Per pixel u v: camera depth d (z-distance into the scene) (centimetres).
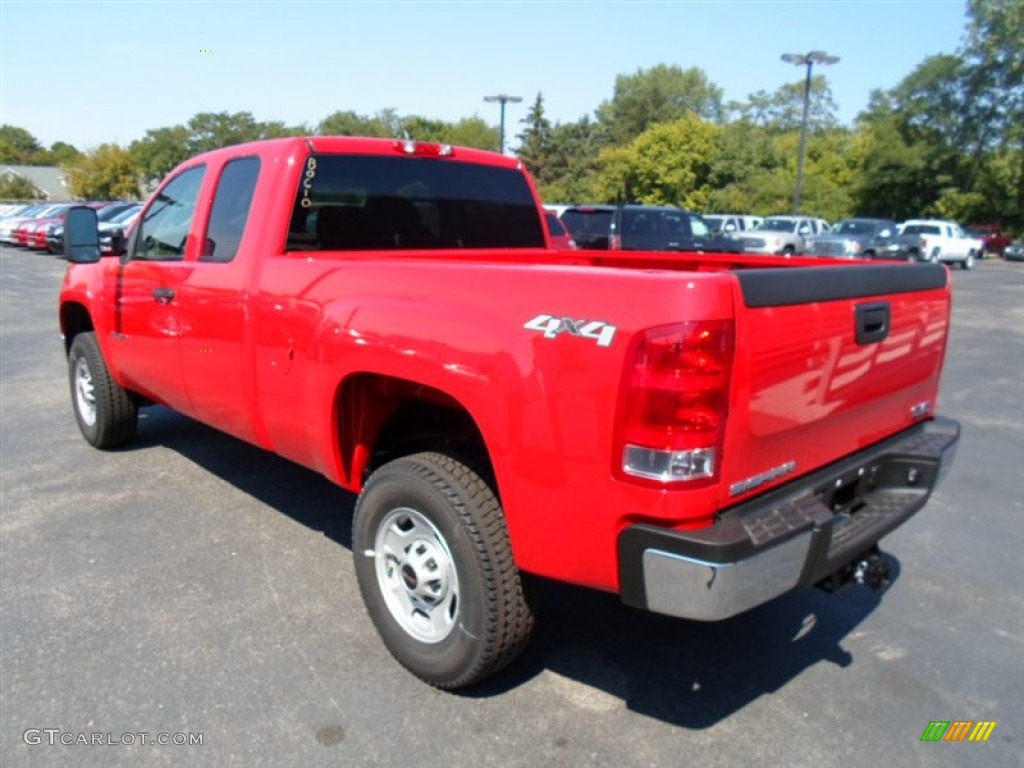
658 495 231
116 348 513
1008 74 4806
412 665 310
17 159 11888
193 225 429
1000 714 301
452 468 291
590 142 8369
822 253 2731
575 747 278
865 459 308
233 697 301
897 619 370
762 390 245
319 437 342
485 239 488
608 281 238
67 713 290
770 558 240
